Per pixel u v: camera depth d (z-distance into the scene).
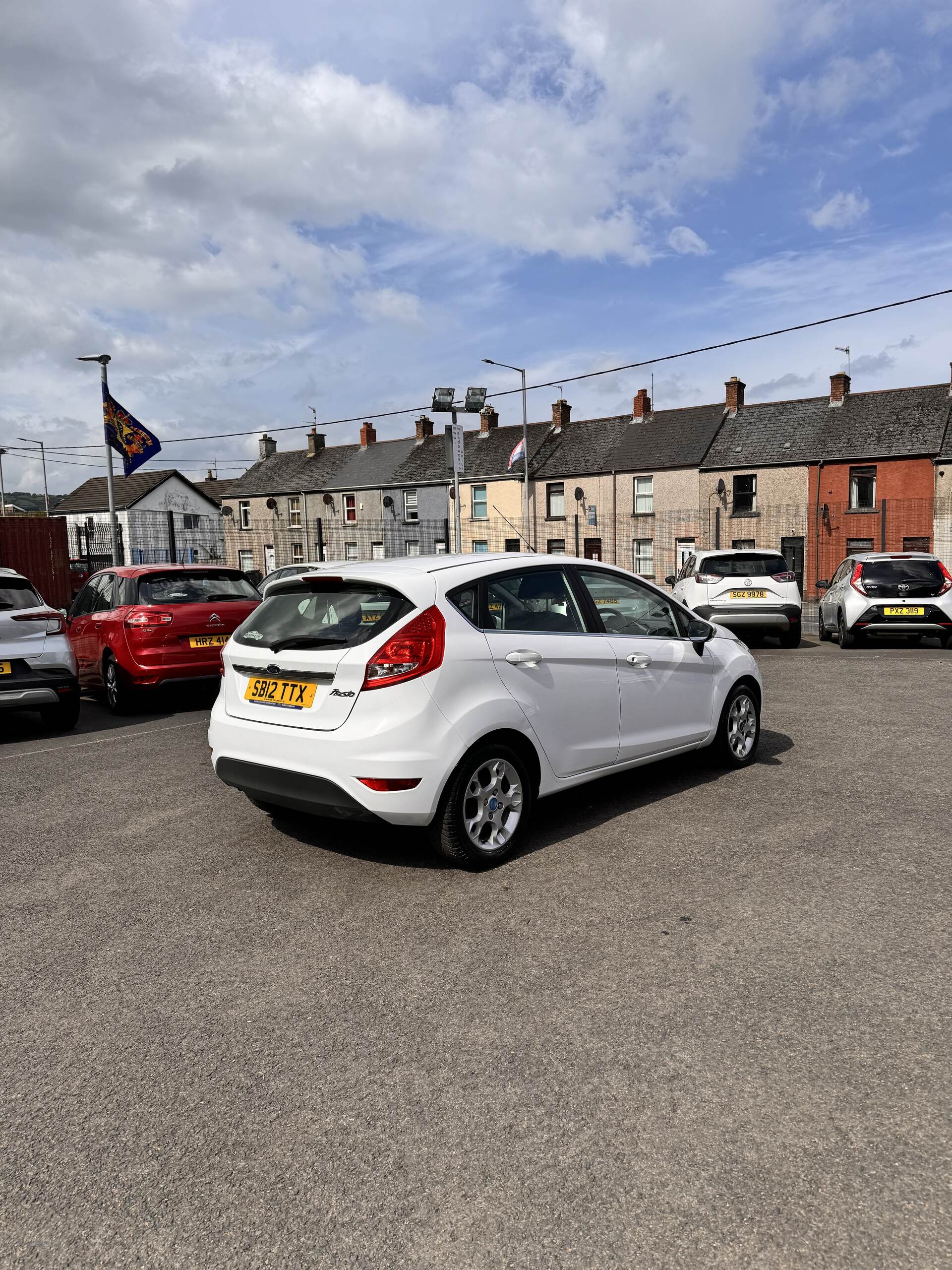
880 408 32.94
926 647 13.41
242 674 4.32
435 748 3.76
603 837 4.41
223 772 4.35
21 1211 1.96
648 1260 1.77
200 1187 2.02
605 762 4.68
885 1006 2.73
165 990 2.97
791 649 13.44
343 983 2.98
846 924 3.33
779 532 33.12
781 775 5.53
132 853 4.40
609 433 39.19
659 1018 2.69
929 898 3.55
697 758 5.98
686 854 4.14
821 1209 1.90
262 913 3.60
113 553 18.70
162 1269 1.79
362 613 3.97
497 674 4.05
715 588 13.55
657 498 35.81
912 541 30.84
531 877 3.91
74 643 9.74
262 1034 2.68
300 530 46.50
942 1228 1.84
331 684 3.88
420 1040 2.61
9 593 7.67
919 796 5.00
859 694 8.69
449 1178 2.02
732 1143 2.12
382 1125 2.22
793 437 33.78
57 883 4.00
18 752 7.08
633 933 3.30
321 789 3.85
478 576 4.21
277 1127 2.23
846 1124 2.18
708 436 35.91
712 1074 2.40
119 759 6.64
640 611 5.14
